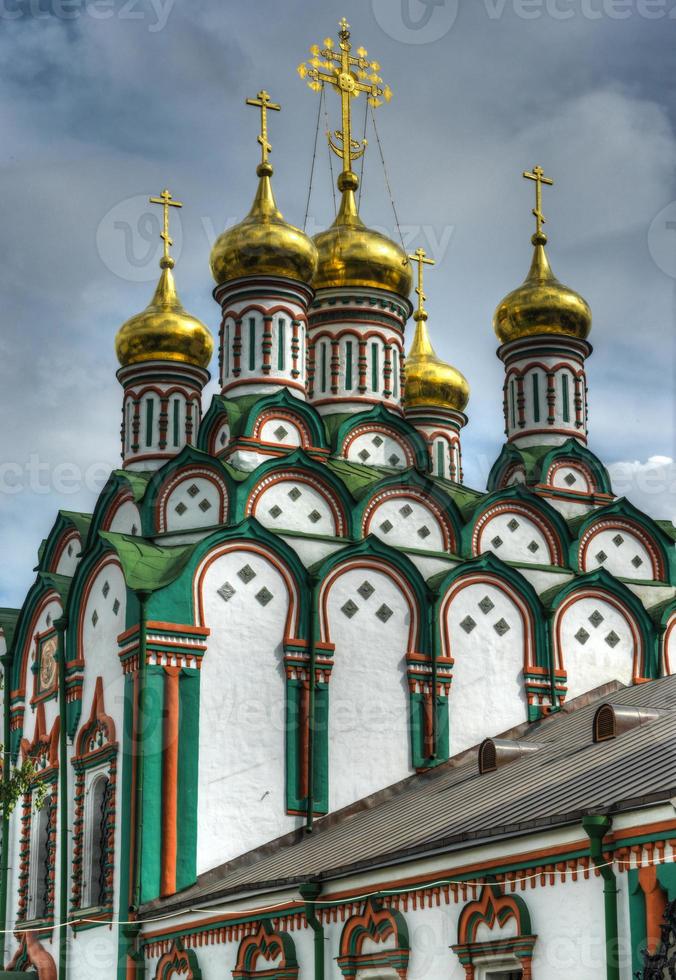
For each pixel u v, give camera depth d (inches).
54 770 1170.6
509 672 1123.9
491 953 684.1
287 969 824.9
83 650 1125.7
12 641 1283.2
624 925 610.5
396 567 1109.1
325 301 1330.0
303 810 1031.0
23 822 1216.2
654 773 669.9
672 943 583.8
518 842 674.2
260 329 1248.8
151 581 1043.9
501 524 1203.2
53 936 1134.4
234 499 1115.9
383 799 1053.8
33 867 1197.1
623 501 1253.7
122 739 1032.2
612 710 834.2
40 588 1245.1
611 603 1183.6
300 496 1141.1
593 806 637.3
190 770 1009.5
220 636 1042.1
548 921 655.8
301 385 1249.4
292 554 1076.5
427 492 1182.3
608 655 1168.2
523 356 1369.3
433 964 725.3
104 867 1045.8
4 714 1268.5
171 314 1379.2
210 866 999.0
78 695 1115.9
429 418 1508.4
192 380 1378.0
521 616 1143.6
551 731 1029.8
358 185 1391.5
